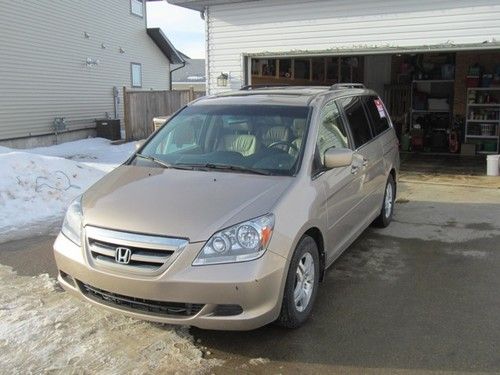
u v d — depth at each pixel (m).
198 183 3.92
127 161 4.77
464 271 5.09
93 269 3.49
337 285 4.73
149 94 17.80
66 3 18.83
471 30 9.32
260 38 11.11
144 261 3.35
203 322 3.30
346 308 4.24
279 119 4.60
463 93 14.88
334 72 15.70
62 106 18.95
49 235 6.45
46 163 8.53
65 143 18.05
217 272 3.25
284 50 10.91
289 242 3.53
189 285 3.23
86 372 3.27
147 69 25.25
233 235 3.33
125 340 3.68
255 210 3.49
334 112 5.06
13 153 8.38
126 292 3.38
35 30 17.25
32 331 3.81
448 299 4.43
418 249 5.77
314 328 3.88
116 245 3.43
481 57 14.63
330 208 4.32
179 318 3.32
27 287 4.70
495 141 14.22
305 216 3.77
